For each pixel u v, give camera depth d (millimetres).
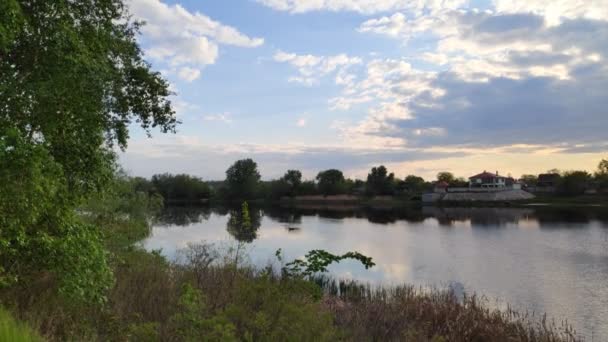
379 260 27438
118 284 8469
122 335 6121
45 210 7523
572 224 51594
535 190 131125
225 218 66125
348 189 147375
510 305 16703
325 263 6711
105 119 9961
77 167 9109
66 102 8117
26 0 8180
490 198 115000
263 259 24156
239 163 134000
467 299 14859
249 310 5234
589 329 13867
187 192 132125
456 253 30688
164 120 12312
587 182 115500
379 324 9062
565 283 20703
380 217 72125
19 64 8203
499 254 30016
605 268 24484
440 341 8211
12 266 7332
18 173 6445
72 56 8164
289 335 4742
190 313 4840
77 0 9617
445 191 130625
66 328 6281
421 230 48781
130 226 15617
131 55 11547
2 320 4590
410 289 15031
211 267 10211
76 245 7559
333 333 5035
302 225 56281
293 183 140375
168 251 25312
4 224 6754
